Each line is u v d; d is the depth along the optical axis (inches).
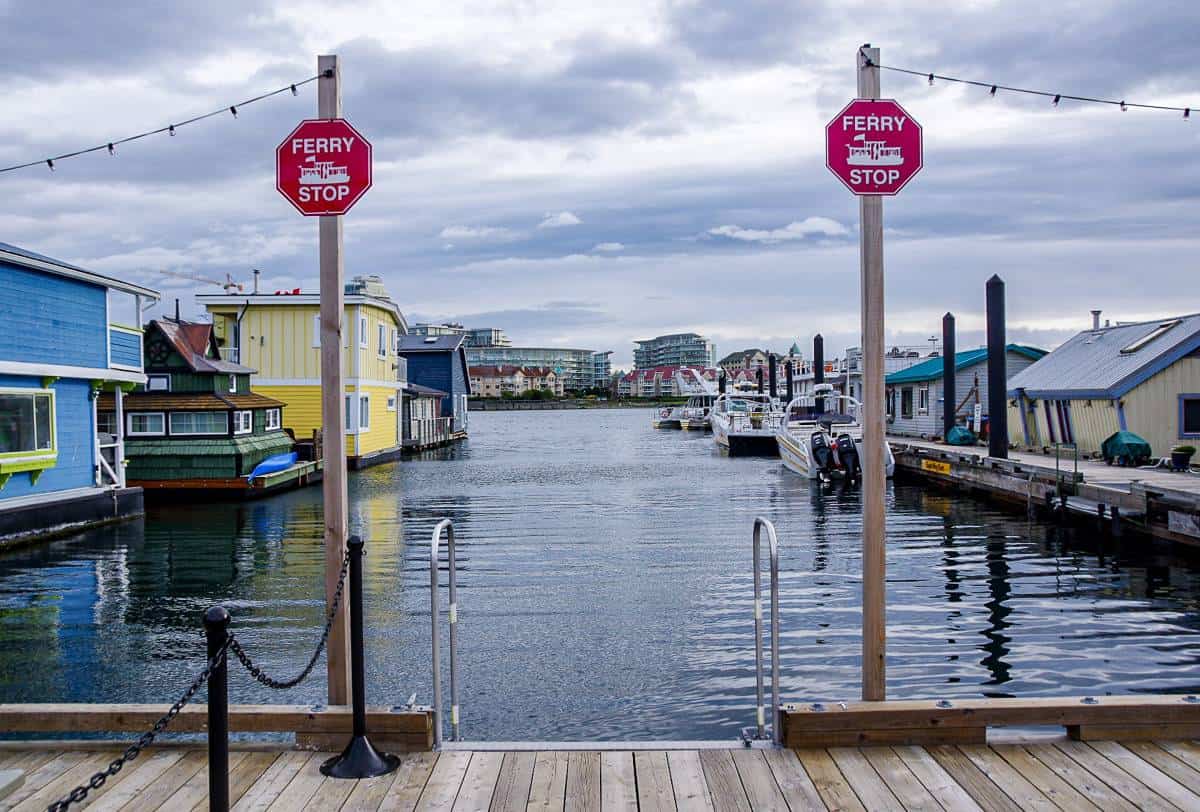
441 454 1584.6
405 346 2016.5
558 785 166.6
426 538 620.4
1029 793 159.8
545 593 441.1
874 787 163.3
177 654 345.7
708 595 435.2
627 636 362.3
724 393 2500.0
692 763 175.6
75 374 660.7
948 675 311.7
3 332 587.8
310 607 418.6
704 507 800.3
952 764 172.4
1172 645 348.2
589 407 6235.2
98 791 165.3
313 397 1188.5
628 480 1068.5
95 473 707.4
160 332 892.6
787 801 158.7
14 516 590.9
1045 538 614.2
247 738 249.8
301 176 190.7
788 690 297.6
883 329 185.5
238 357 1185.4
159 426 885.2
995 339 874.8
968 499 851.4
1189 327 882.1
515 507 802.8
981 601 421.4
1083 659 330.6
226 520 725.9
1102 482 665.0
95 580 486.9
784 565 513.7
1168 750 177.0
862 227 185.8
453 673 205.6
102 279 687.1
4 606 426.0
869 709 181.3
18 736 255.8
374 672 317.4
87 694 301.9
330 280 190.4
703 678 309.7
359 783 168.6
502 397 7057.1
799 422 1435.8
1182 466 756.6
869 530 187.3
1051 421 1012.5
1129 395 850.8
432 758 179.8
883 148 184.2
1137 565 513.7
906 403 1471.5
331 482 191.5
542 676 312.5
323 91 191.2
